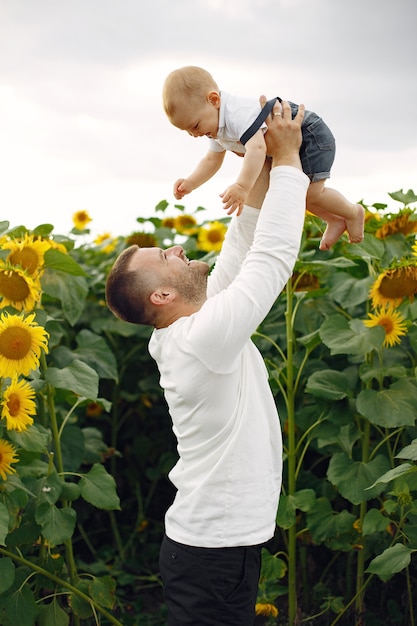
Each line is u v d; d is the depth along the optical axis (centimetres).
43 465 317
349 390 334
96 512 473
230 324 214
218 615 227
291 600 340
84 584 320
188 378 221
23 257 329
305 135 245
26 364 285
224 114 242
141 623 384
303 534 371
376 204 385
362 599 342
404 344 366
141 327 457
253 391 229
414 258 316
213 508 224
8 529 283
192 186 274
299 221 225
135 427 497
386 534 338
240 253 259
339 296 357
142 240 498
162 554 239
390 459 342
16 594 298
